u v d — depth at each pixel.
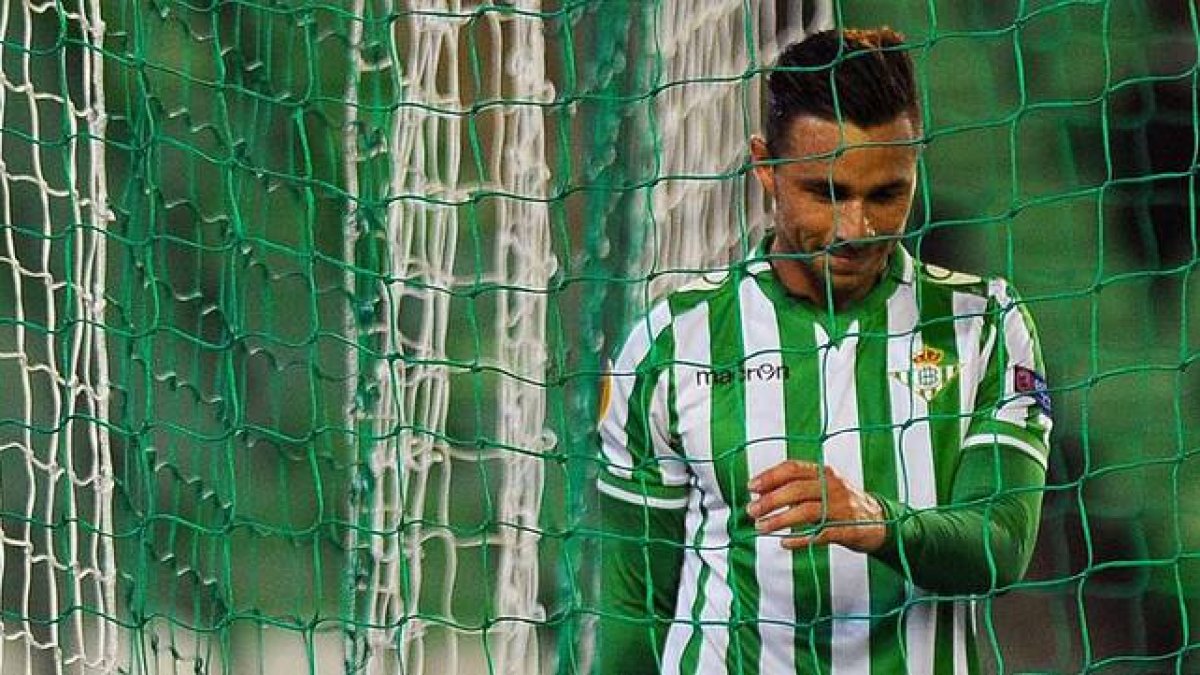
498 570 20.48
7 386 19.50
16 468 19.61
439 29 19.70
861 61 13.77
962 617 14.18
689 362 14.26
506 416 19.84
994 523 13.78
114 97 19.16
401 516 14.89
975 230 22.28
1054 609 23.16
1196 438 22.50
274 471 19.55
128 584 16.83
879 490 14.05
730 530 14.31
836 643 14.16
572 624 15.38
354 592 18.39
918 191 22.00
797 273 14.18
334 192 14.84
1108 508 22.77
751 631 14.30
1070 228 22.55
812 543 13.42
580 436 18.20
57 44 15.97
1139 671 22.97
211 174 19.73
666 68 18.80
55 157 19.67
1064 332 22.58
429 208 19.48
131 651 15.69
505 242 19.83
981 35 13.61
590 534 14.18
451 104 19.62
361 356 18.25
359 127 18.69
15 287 17.25
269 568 19.89
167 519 15.81
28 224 19.55
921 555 13.55
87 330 17.44
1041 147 22.77
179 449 19.08
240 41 20.03
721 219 19.28
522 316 19.84
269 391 19.52
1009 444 13.94
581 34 18.70
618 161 18.75
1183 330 13.43
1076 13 22.92
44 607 19.59
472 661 20.73
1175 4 22.89
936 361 14.12
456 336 19.88
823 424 14.12
